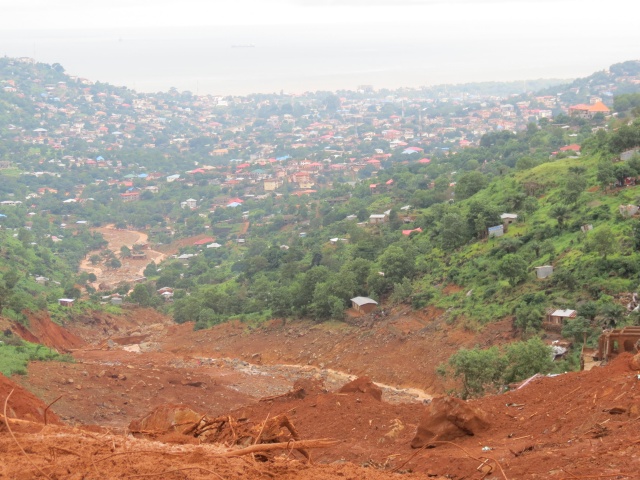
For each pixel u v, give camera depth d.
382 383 62.31
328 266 98.25
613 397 16.44
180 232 177.50
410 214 120.94
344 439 19.06
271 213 181.00
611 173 81.44
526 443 15.14
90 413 38.12
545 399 18.80
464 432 16.95
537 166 103.12
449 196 125.69
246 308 90.44
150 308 108.94
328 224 143.88
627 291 60.34
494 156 161.75
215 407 43.16
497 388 42.91
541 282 66.62
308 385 27.55
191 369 62.09
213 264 143.00
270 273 109.44
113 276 147.38
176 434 14.18
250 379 58.09
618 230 70.25
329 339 73.12
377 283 79.56
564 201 82.88
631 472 11.47
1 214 175.50
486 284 70.69
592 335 53.94
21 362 43.94
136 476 9.92
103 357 71.19
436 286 75.94
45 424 12.79
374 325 72.50
